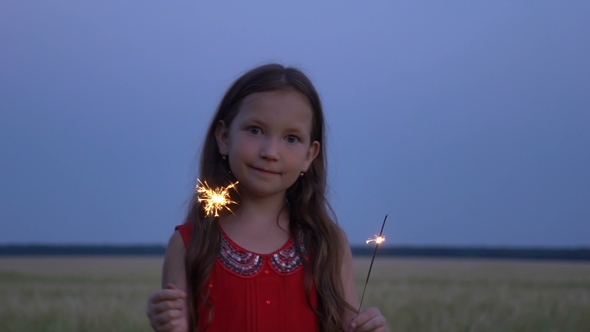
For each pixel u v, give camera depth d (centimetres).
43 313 1326
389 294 1806
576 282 2745
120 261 6147
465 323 1181
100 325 1132
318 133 283
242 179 267
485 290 2070
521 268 4741
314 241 275
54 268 4362
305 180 285
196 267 259
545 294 1867
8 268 4350
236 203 273
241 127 269
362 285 2319
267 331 254
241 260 261
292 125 268
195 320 255
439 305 1491
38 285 2466
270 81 271
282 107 267
